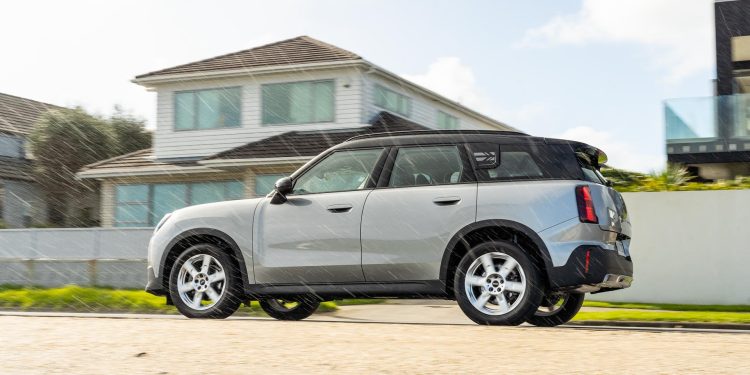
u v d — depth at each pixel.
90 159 37.28
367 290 7.31
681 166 18.84
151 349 3.94
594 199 6.98
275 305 8.80
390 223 7.24
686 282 14.94
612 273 6.96
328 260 7.41
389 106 25.94
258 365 3.42
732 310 13.69
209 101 25.67
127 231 19.08
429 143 7.44
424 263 7.12
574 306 8.12
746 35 23.23
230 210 7.85
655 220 15.13
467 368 3.34
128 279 18.98
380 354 3.77
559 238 6.82
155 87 26.28
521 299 6.77
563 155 7.16
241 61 25.31
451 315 12.02
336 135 23.72
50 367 3.38
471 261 6.93
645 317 11.22
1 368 3.36
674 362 3.57
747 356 3.81
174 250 8.06
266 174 24.55
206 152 25.62
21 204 35.72
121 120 39.72
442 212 7.11
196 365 3.42
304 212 7.55
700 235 14.89
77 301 13.40
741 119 19.20
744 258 14.65
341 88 24.09
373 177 7.47
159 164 25.89
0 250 20.08
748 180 15.37
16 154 36.38
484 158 7.21
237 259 7.71
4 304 13.59
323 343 4.22
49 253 19.67
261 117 24.95
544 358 3.67
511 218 6.91
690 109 19.56
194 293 7.88
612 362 3.56
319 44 25.47
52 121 36.69
